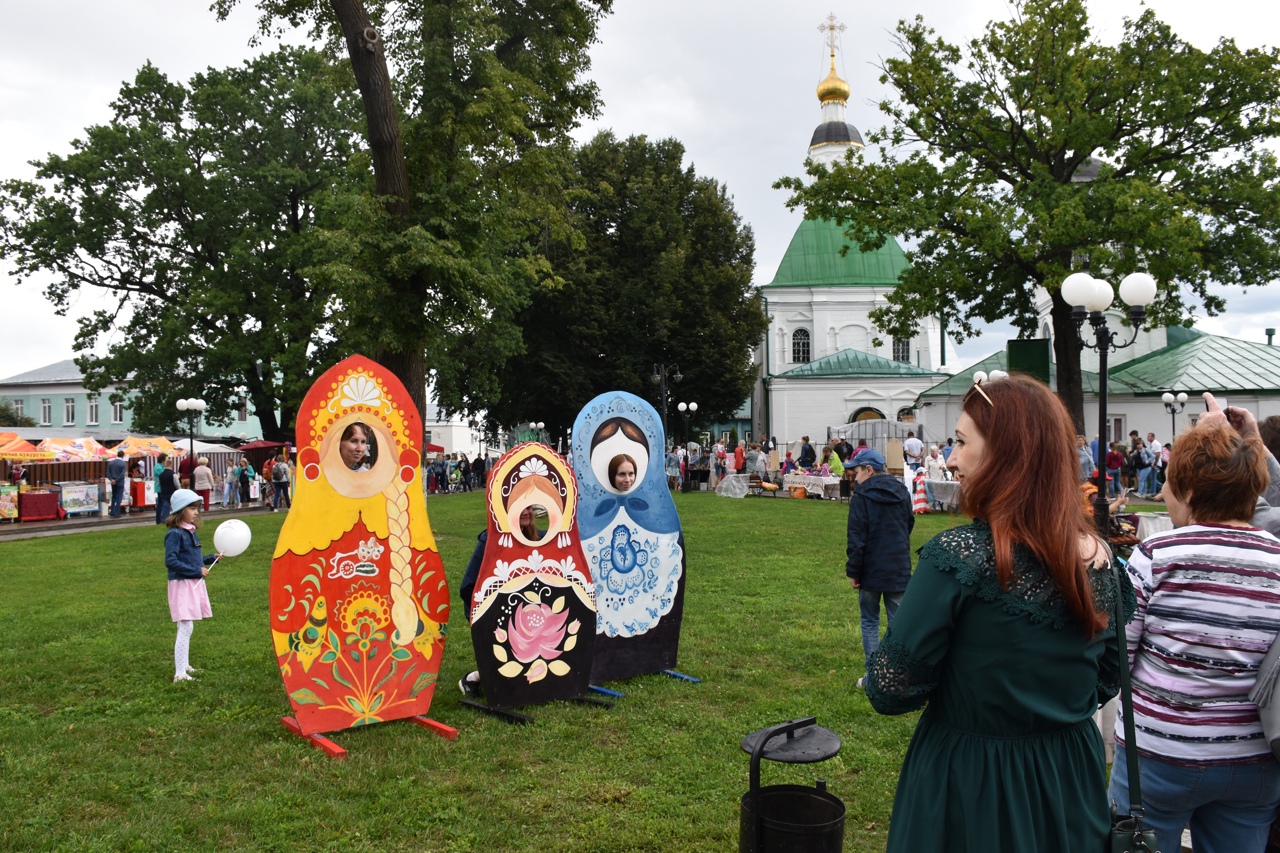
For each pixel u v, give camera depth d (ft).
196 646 29.43
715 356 139.44
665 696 23.25
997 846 7.14
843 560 46.88
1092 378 126.52
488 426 162.91
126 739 20.31
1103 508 21.66
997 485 7.47
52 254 116.06
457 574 43.88
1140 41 86.84
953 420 139.74
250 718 21.88
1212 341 125.39
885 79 94.12
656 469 26.07
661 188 144.25
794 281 201.87
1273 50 82.89
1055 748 7.38
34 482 107.24
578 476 24.52
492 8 62.44
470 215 55.21
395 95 58.34
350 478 21.07
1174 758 9.13
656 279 137.80
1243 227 87.30
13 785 17.38
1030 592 7.23
